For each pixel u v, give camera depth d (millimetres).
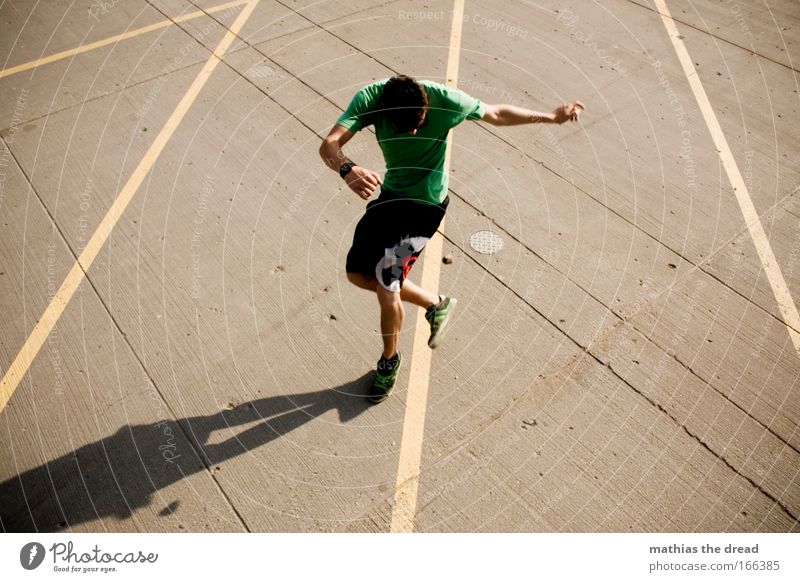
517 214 4160
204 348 3393
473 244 3955
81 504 2783
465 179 4410
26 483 2848
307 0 6469
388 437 3020
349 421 3076
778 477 2871
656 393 3189
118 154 4637
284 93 5199
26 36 6012
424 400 3168
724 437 3014
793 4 6453
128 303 3623
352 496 2812
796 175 4480
